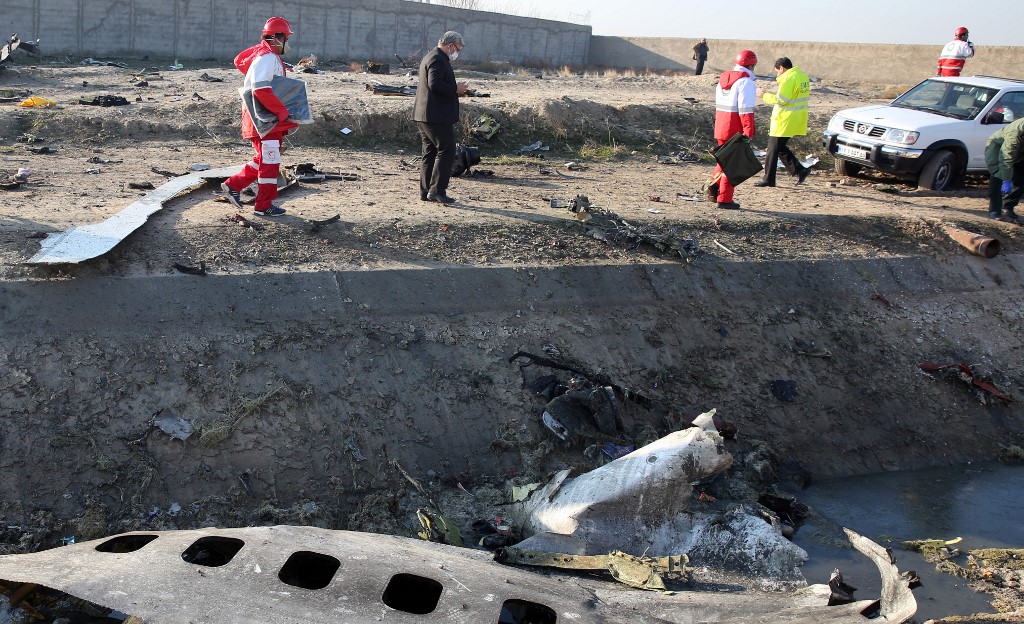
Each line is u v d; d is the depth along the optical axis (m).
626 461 5.88
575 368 7.21
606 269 8.10
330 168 11.27
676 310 8.09
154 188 9.22
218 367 6.15
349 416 6.25
